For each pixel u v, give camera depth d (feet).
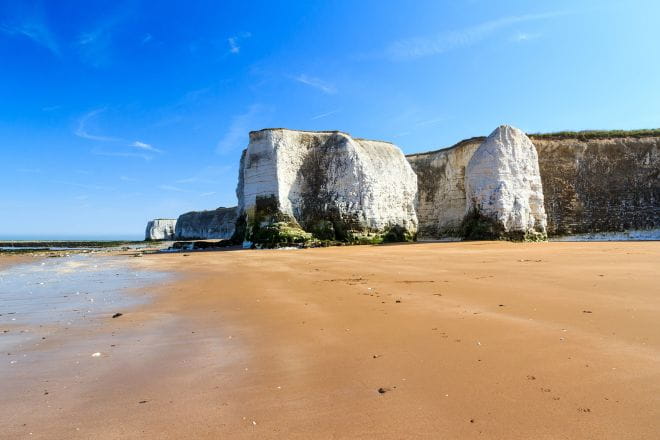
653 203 142.51
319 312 29.91
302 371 18.33
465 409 14.02
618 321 23.40
